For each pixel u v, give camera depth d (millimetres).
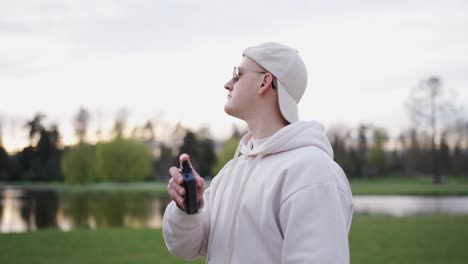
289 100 2100
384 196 43906
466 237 11914
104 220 20719
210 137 95250
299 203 1837
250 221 1981
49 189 59906
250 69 2143
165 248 9891
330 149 2090
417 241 11297
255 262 1938
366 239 11555
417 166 84625
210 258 2100
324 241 1771
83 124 92250
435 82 70750
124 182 82000
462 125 73438
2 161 89062
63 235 11258
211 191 2346
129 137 81062
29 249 9523
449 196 44469
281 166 1966
